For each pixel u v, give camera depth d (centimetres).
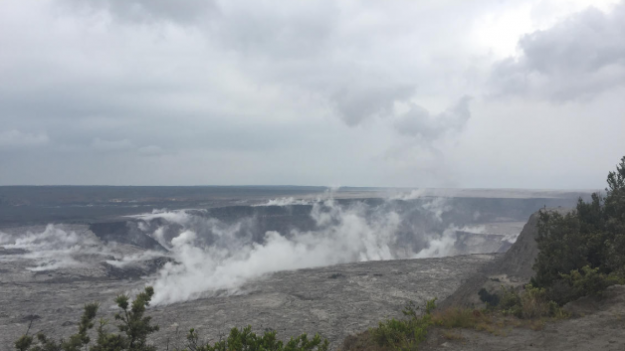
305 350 802
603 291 1223
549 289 1333
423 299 3188
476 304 2473
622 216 1709
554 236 1645
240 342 788
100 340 1034
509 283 2617
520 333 967
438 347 895
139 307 1100
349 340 1097
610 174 1995
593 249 1559
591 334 910
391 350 938
